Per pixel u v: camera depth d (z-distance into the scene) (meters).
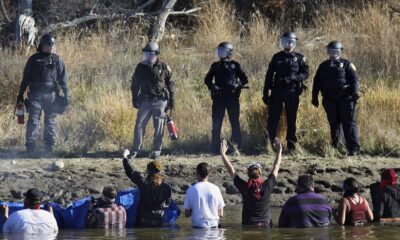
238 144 27.44
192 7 46.41
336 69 26.52
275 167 20.03
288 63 26.67
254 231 18.88
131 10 44.47
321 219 19.44
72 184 23.86
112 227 19.48
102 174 24.81
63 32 42.94
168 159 26.72
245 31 43.28
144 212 19.80
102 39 40.66
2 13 44.50
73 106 31.55
